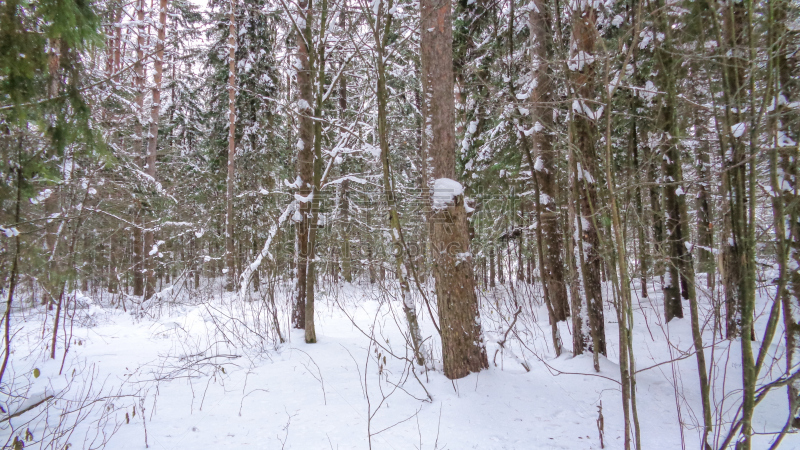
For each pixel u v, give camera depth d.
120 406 3.96
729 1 2.22
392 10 4.68
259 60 12.69
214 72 14.18
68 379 4.78
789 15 2.25
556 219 7.79
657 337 6.17
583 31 4.38
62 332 7.20
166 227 13.78
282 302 8.55
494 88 6.15
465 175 9.30
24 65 2.93
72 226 5.71
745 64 2.25
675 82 2.57
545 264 7.84
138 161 12.41
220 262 14.95
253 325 7.03
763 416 3.38
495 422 3.44
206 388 4.42
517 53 7.27
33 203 4.17
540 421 3.46
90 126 3.72
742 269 2.26
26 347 6.17
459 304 4.37
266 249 6.79
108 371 5.12
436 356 5.34
